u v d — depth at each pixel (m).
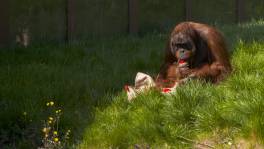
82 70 14.88
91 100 12.32
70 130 11.06
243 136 9.80
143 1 22.86
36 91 12.62
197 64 12.12
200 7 24.62
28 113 11.42
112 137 10.43
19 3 19.36
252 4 26.52
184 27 11.89
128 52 17.12
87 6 21.25
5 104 11.96
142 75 12.36
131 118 11.08
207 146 9.84
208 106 10.57
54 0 20.42
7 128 11.30
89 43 19.06
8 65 15.13
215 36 12.07
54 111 11.62
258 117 9.81
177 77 12.21
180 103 10.90
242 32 18.42
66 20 20.75
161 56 15.59
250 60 12.99
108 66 15.16
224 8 25.42
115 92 12.84
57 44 19.22
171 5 23.75
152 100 11.36
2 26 18.78
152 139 10.23
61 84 13.20
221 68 11.87
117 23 22.23
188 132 10.21
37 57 16.16
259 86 11.17
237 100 10.64
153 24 23.23
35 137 10.86
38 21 19.97
